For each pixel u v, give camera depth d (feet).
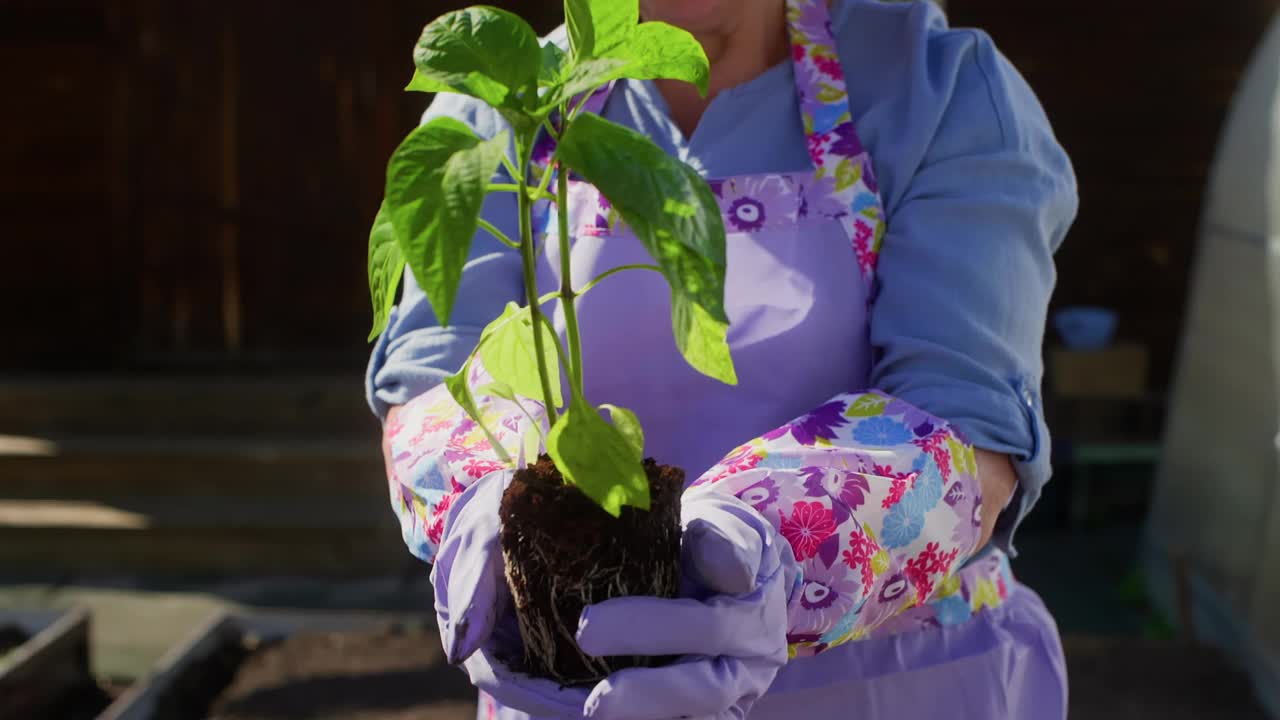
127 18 26.89
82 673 13.62
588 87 2.45
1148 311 26.73
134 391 23.68
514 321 2.99
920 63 3.86
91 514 20.84
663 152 2.35
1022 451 3.50
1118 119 26.40
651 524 2.72
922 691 3.85
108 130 27.17
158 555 20.25
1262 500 13.97
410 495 3.59
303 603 18.57
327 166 27.37
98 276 27.55
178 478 21.75
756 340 3.76
